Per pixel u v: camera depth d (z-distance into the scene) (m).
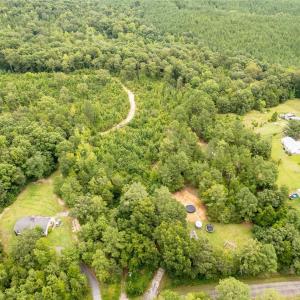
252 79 167.88
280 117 151.00
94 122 133.75
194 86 161.00
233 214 96.50
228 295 72.69
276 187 100.31
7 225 95.31
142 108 148.62
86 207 92.31
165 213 88.56
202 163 108.19
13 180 102.06
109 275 81.75
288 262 85.12
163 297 77.06
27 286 73.94
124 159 112.75
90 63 179.12
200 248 83.25
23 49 174.88
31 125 117.94
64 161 106.12
